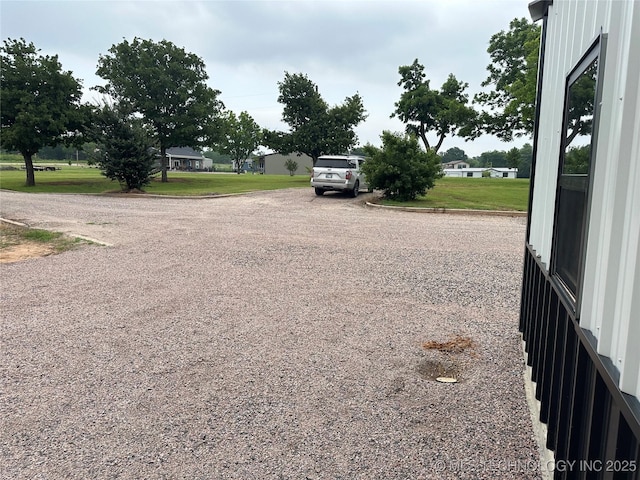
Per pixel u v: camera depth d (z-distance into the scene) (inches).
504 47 1266.0
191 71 1123.3
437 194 816.9
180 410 122.0
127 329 181.0
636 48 61.8
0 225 445.7
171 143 1127.0
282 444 107.2
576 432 81.4
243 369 146.3
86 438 109.5
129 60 1084.5
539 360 123.2
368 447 106.0
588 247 78.4
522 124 1249.4
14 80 926.4
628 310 58.8
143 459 101.7
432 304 213.2
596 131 76.9
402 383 137.3
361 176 791.1
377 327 183.5
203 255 318.3
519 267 285.4
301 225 465.4
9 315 197.0
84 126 905.5
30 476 96.1
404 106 1505.9
